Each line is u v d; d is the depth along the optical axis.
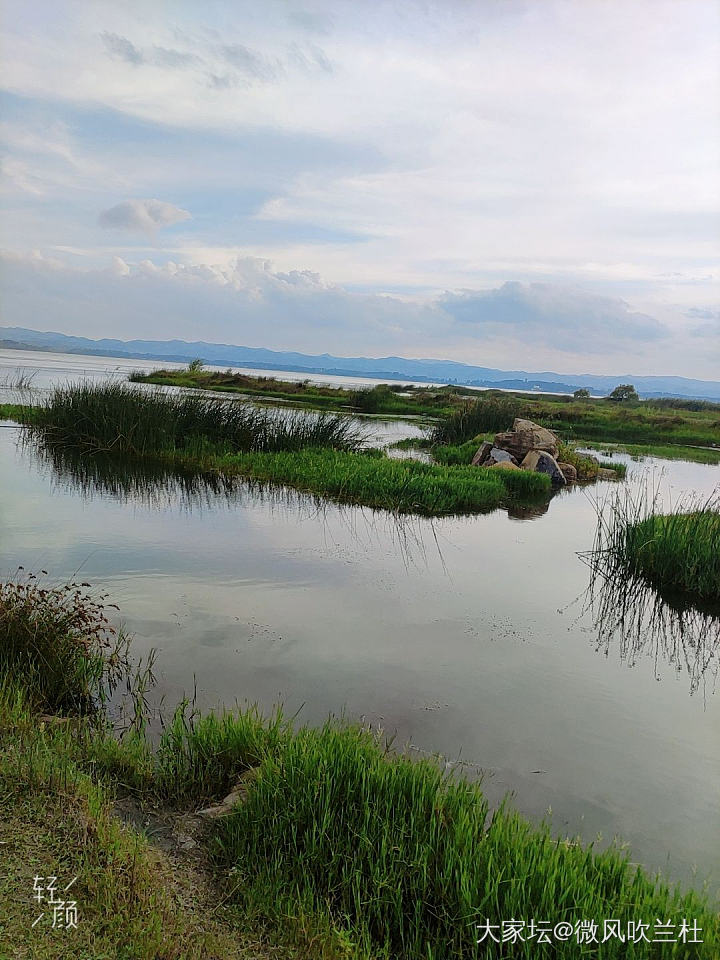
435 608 7.74
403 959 3.01
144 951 2.67
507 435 19.25
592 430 33.19
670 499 15.66
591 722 5.39
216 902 3.17
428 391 66.00
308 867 3.41
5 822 3.28
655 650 7.08
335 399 40.31
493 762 4.69
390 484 13.66
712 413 49.16
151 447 16.66
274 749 4.21
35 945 2.61
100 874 3.04
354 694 5.50
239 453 16.44
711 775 4.75
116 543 9.43
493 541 11.09
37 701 4.84
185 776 4.05
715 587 8.75
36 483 13.25
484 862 3.29
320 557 9.46
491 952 2.91
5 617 5.29
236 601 7.46
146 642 6.22
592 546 11.07
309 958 2.87
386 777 3.82
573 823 4.10
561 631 7.38
